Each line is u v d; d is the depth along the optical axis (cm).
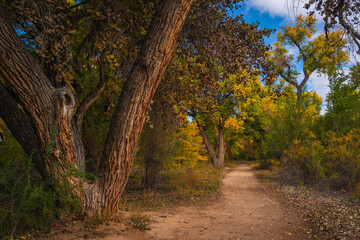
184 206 735
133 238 416
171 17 476
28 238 385
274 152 1614
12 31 413
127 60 686
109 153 504
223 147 2684
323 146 1044
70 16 594
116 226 471
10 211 393
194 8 638
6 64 397
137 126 506
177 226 511
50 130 441
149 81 488
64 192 464
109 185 512
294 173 1221
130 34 695
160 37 478
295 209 673
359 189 803
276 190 1016
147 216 574
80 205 477
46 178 468
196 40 724
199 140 1395
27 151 476
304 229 493
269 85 798
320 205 682
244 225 531
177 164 1243
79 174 468
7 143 665
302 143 1212
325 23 645
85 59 701
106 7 550
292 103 1331
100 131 944
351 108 1098
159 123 1034
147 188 1036
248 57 727
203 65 792
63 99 441
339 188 914
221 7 677
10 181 434
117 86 751
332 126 1166
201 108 935
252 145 3094
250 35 726
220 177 1514
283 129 1291
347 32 636
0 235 378
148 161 1052
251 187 1146
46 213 454
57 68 509
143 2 632
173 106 925
